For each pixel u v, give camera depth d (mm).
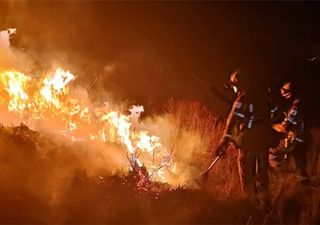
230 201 6867
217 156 7398
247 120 7066
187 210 6371
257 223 6309
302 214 6609
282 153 7250
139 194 6531
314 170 7973
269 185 7152
